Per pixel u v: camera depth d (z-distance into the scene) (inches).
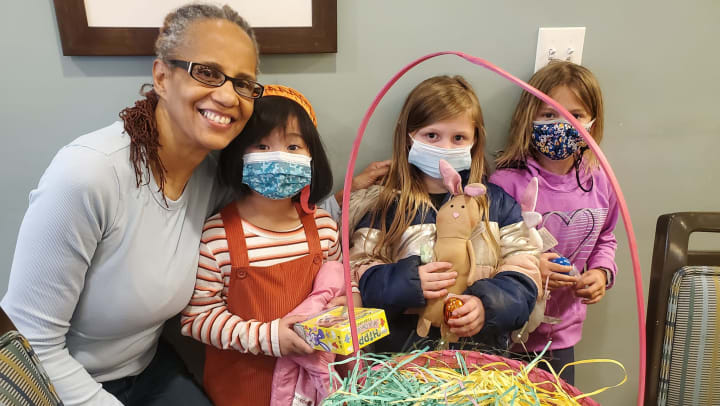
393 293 32.5
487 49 39.3
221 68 26.3
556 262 36.2
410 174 36.7
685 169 44.6
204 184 33.8
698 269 27.1
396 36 37.9
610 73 41.1
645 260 47.1
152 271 29.1
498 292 32.0
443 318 32.9
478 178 36.5
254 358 33.0
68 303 27.5
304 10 35.2
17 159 35.8
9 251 37.9
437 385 22.6
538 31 39.2
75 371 28.2
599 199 40.4
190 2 33.8
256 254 32.3
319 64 37.7
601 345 49.5
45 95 34.8
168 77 26.7
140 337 31.7
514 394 21.0
